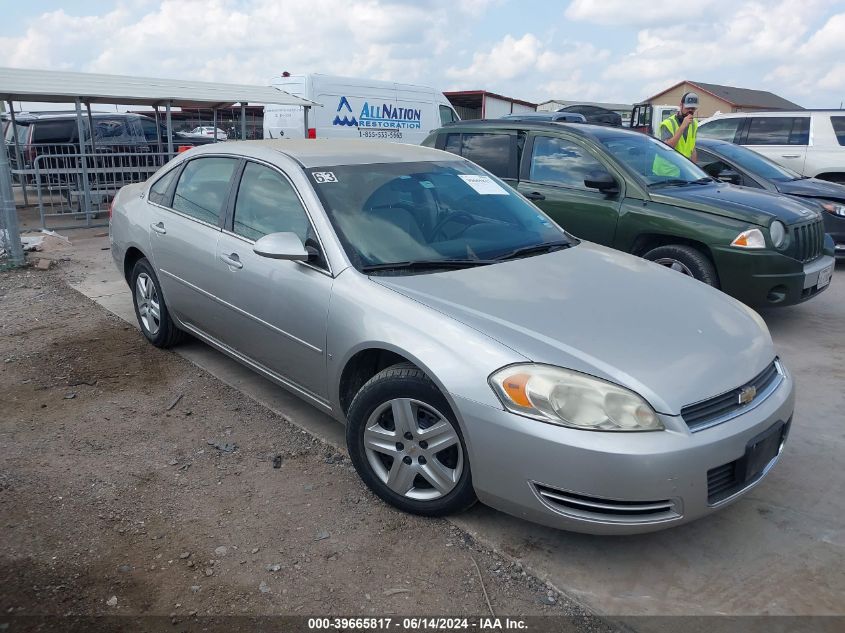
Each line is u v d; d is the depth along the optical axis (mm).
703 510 2629
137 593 2613
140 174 12039
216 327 4289
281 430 3914
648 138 6781
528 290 3227
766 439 2770
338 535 2975
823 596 2643
